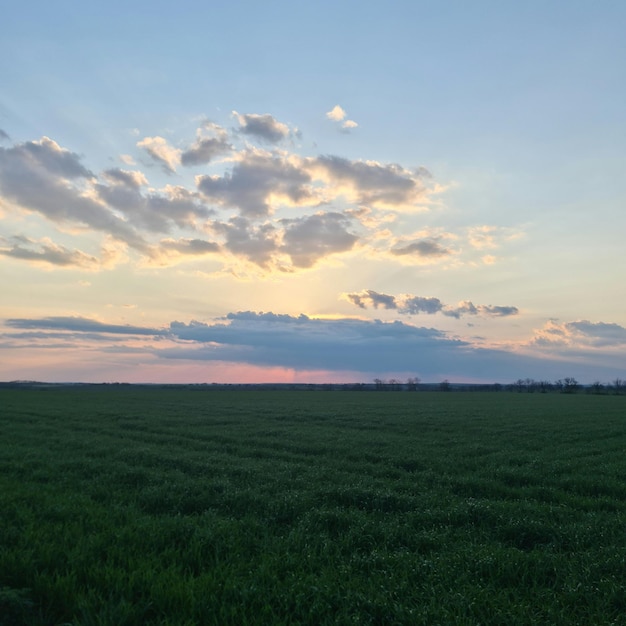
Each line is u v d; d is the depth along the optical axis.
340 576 7.60
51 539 8.98
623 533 9.91
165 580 7.16
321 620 6.28
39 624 6.02
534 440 28.73
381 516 11.34
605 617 6.37
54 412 45.75
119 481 14.92
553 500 13.91
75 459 18.84
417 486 14.87
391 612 6.43
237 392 132.25
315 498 12.52
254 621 6.12
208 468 17.19
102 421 37.59
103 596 6.79
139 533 9.26
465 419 44.00
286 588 7.02
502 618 6.33
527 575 7.85
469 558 8.32
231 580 7.20
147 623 6.04
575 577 7.57
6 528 9.44
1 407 52.50
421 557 8.40
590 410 60.66
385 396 110.38
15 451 20.75
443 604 6.66
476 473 17.59
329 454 22.42
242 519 10.68
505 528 10.13
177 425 35.66
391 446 24.98
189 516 10.90
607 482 15.84
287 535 9.83
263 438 27.33
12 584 7.12
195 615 6.32
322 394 121.69
